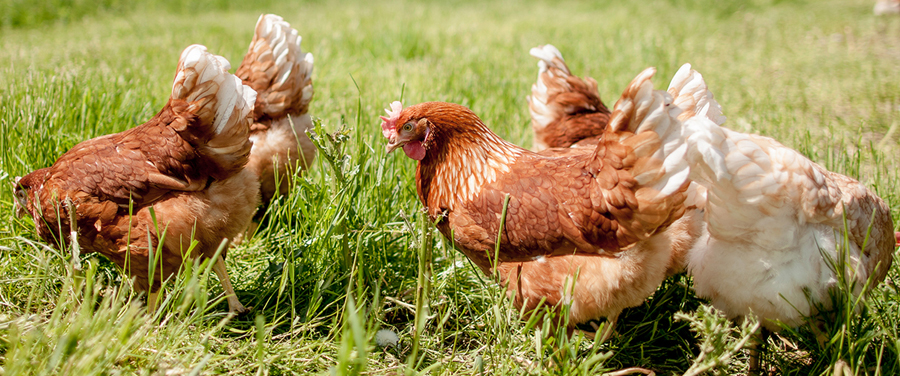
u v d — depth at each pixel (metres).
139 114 4.75
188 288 2.24
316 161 4.51
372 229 3.34
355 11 12.36
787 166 2.24
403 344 2.85
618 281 2.50
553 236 2.56
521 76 7.02
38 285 2.92
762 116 5.72
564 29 10.27
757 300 2.47
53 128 4.11
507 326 2.59
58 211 2.71
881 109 6.10
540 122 4.37
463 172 2.78
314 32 9.37
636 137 2.27
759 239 2.36
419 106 2.86
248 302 3.18
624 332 3.08
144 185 2.73
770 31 10.27
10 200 3.62
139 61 7.03
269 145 3.85
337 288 3.11
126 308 2.63
